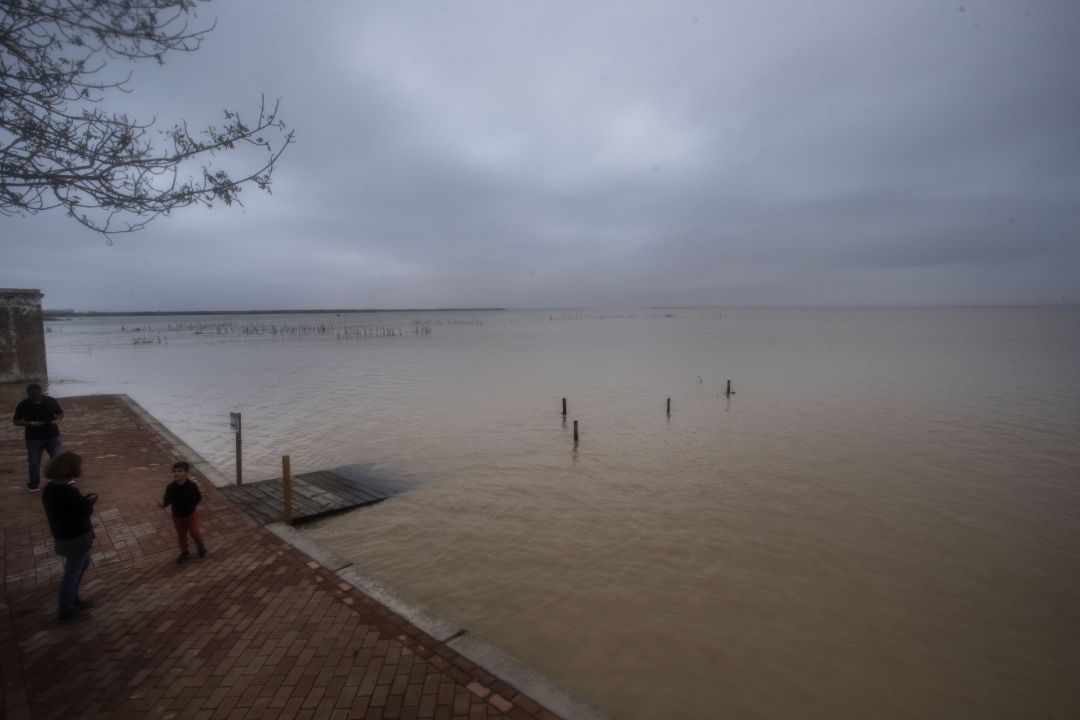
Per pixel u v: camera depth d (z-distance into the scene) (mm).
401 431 18656
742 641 7266
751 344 60031
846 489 13234
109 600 5914
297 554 7188
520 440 17719
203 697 4320
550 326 116562
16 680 4520
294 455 15547
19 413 9305
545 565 9195
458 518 11148
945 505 12266
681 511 11734
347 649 5000
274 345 59562
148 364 39312
